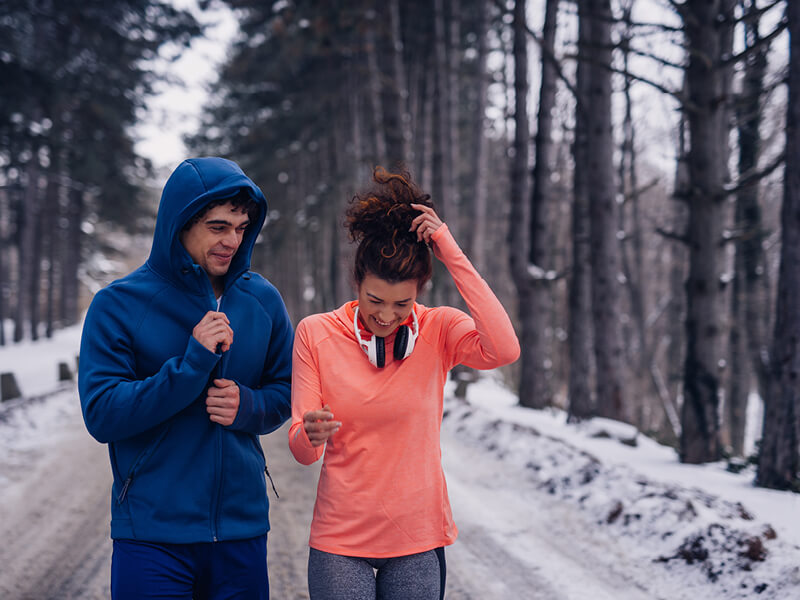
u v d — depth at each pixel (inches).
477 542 171.9
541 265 443.8
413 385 73.8
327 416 67.5
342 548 72.6
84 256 1808.6
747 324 512.4
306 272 1542.8
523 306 447.2
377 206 70.6
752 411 846.5
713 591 134.6
